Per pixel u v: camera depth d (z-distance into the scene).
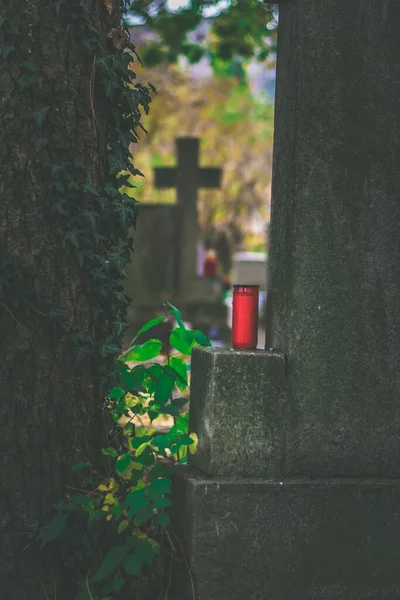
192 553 3.54
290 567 3.61
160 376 3.99
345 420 3.74
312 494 3.62
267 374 3.67
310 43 3.70
